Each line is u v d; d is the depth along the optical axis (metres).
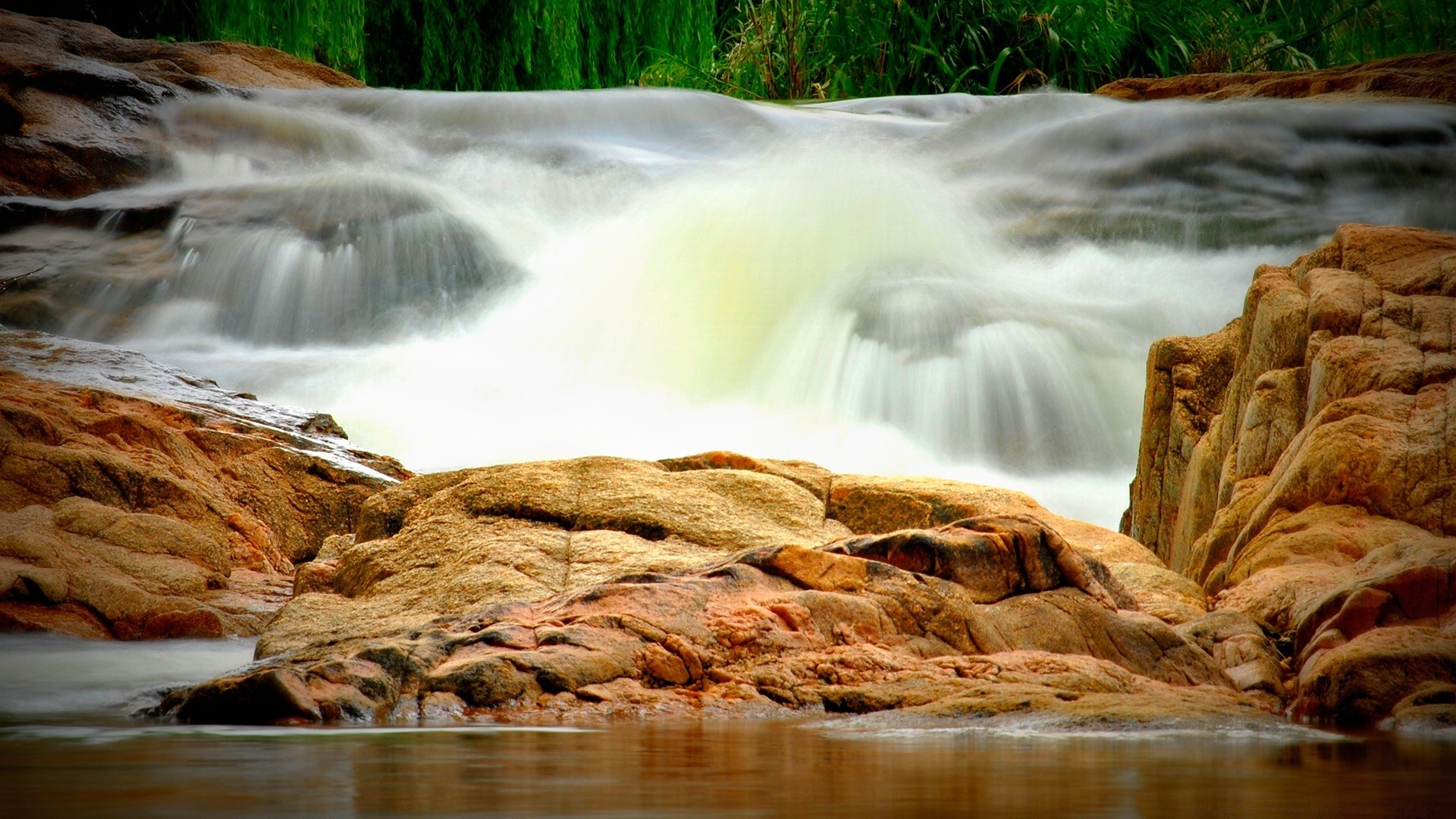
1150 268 31.77
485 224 36.19
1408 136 33.50
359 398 27.94
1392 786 6.46
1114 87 40.88
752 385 28.67
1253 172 33.56
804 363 28.25
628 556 12.88
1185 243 32.75
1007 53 46.19
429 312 34.06
